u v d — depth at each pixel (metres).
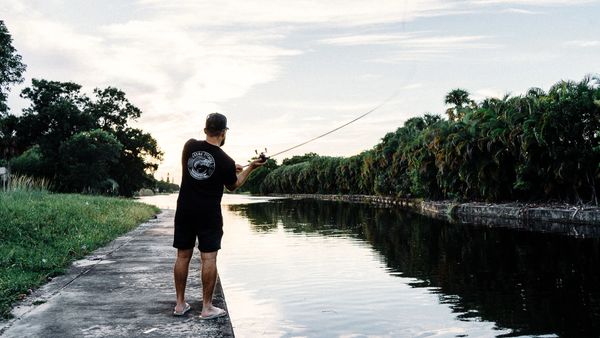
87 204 17.48
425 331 6.05
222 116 4.36
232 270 10.38
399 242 15.38
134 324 4.12
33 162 55.75
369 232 18.83
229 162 4.29
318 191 88.12
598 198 25.66
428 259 11.76
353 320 6.55
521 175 28.38
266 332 6.03
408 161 45.62
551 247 13.62
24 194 18.03
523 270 10.08
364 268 10.52
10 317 4.31
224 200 68.19
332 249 13.74
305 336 5.88
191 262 7.40
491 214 28.73
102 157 52.38
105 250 9.12
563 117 24.75
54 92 59.44
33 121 55.59
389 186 51.47
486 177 31.39
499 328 6.12
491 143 30.11
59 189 54.41
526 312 6.82
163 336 3.80
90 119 58.00
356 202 55.94
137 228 14.65
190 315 4.39
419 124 51.69
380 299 7.70
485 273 9.83
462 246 14.23
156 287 5.57
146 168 72.12
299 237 17.05
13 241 8.62
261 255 12.59
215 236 4.30
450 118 40.84
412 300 7.62
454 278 9.34
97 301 4.91
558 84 26.98
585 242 14.62
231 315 6.82
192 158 4.27
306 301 7.60
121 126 69.50
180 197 4.32
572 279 9.03
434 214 31.55
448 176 35.12
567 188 26.84
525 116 28.66
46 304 4.79
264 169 125.69
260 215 30.91
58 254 7.98
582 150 24.64
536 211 25.00
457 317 6.64
